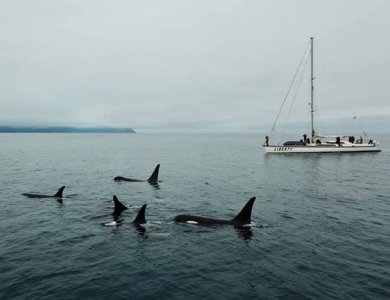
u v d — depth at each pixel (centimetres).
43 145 13425
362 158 6456
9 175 4031
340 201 2595
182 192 2936
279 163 5622
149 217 2022
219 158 6919
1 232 1753
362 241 1655
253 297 1124
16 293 1136
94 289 1171
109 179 3694
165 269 1331
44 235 1705
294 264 1380
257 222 1939
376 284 1213
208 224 1844
